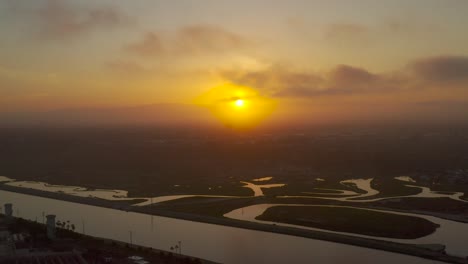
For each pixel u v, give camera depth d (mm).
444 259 195125
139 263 186875
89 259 192375
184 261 188500
